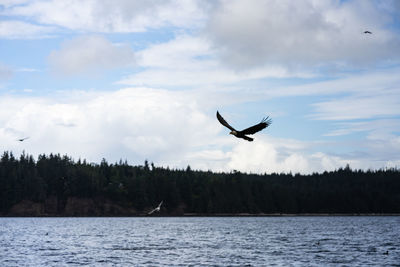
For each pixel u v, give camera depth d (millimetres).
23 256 53000
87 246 65625
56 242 72250
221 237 85000
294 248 63094
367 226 128875
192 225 135375
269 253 56656
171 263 47500
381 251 59312
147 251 58750
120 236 86812
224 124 17250
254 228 118438
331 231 104812
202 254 55406
